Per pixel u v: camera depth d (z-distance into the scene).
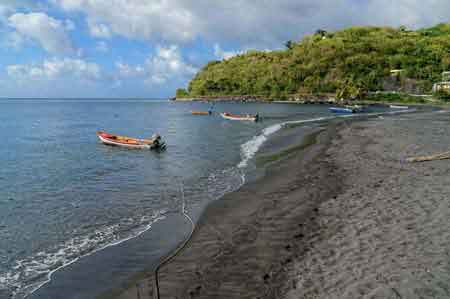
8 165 22.34
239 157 23.88
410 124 41.34
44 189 16.62
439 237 9.03
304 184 15.41
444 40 153.88
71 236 11.13
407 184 13.91
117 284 8.20
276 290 7.36
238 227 11.05
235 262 8.74
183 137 36.06
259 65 177.75
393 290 6.95
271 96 151.88
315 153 22.83
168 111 98.56
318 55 154.75
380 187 13.81
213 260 8.95
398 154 20.33
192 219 12.18
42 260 9.58
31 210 13.63
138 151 27.55
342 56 148.38
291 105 115.38
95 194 15.70
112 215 12.98
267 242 9.72
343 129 37.09
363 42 156.38
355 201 12.37
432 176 14.88
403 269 7.66
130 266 9.05
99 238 10.93
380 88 128.25
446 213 10.53
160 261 9.20
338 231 9.92
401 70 132.12
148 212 13.19
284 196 13.92
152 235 10.99
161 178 18.48
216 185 16.72
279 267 8.29
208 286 7.77
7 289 8.19
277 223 11.05
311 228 10.35
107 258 9.53
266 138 33.69
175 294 7.56
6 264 9.38
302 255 8.73
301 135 34.12
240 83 174.25
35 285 8.33
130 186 16.97
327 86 138.25
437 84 117.31
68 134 40.44
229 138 34.72
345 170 17.22
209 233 10.77
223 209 12.98
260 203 13.31
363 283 7.25
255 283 7.72
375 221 10.35
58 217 12.85
